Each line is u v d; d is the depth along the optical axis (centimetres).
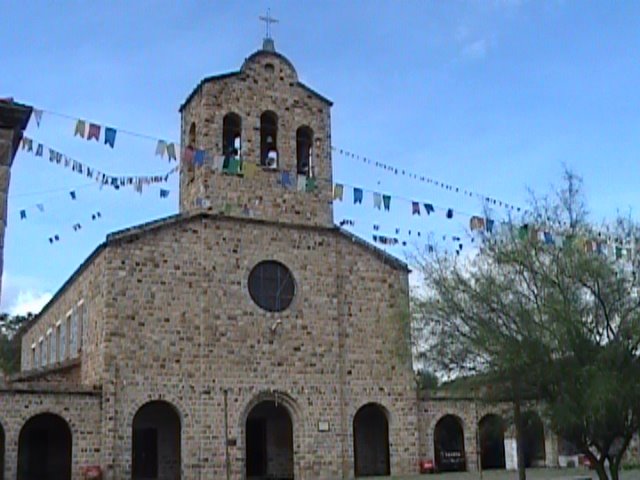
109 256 3544
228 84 3947
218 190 3816
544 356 2541
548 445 4409
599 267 2556
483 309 2709
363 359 3916
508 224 2792
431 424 4012
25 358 6262
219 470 3516
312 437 3725
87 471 3300
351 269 4000
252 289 3775
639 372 2459
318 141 4081
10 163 1470
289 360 3759
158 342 3541
